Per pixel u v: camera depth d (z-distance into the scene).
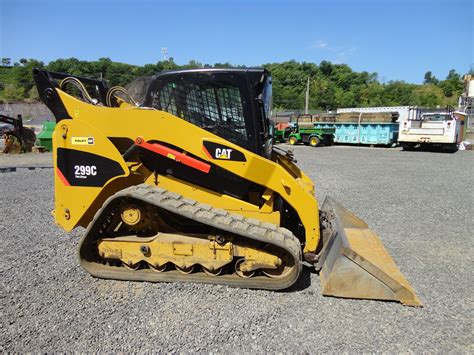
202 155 3.69
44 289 3.59
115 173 3.76
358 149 20.92
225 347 2.73
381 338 2.87
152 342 2.77
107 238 3.82
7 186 8.86
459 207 7.03
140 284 3.69
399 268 4.19
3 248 4.70
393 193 8.26
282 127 25.34
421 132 18.97
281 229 3.63
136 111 3.72
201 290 3.55
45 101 3.92
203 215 3.47
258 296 3.47
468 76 45.53
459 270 4.15
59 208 3.91
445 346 2.78
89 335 2.86
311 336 2.88
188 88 3.85
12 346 2.72
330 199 5.51
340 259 3.45
